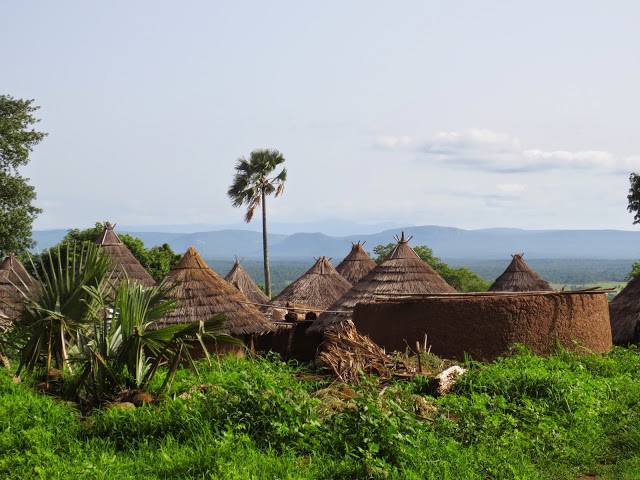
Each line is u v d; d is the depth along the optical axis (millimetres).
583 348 13359
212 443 7590
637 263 36625
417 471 7301
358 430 7801
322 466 7277
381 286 18188
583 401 9797
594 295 14031
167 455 7164
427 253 61906
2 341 10109
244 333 15188
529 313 13258
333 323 17609
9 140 35594
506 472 7484
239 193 40969
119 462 7195
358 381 10562
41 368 10297
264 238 41344
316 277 26219
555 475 7625
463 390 10273
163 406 8750
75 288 10055
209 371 10992
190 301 15133
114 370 9500
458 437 8414
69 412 8727
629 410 9844
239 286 30906
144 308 9688
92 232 37875
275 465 7113
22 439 7664
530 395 9945
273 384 8734
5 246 34812
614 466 7949
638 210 40500
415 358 11898
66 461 7125
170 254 41625
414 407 9156
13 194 35531
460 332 13117
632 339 18531
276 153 41375
